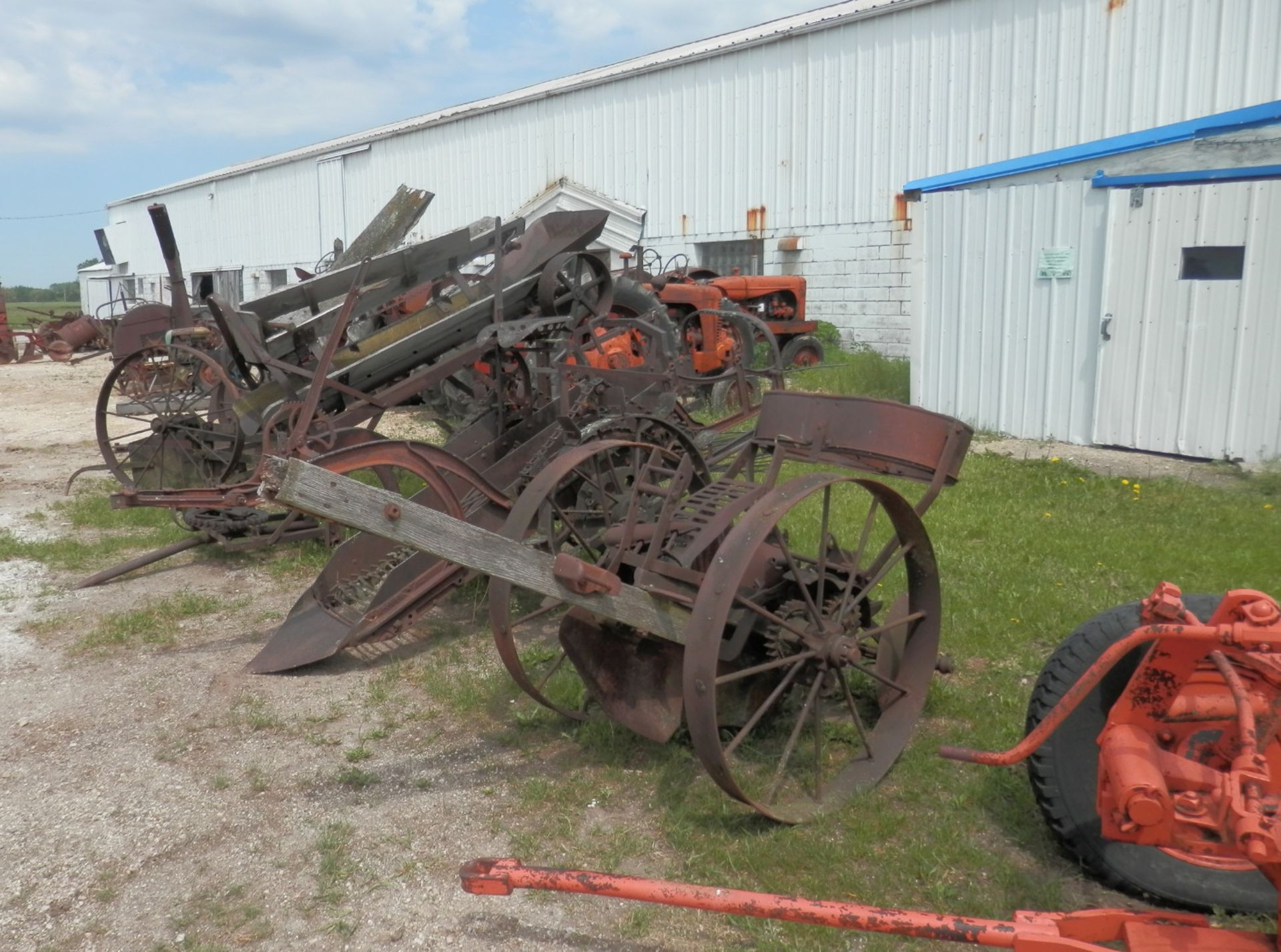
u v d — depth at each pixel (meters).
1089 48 12.79
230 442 7.73
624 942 3.06
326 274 7.00
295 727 4.59
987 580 5.80
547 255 7.02
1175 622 2.76
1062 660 3.20
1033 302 10.04
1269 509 7.18
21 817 3.89
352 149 25.36
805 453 4.61
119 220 40.59
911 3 14.34
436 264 6.61
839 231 15.91
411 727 4.57
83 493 9.40
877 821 3.58
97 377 19.94
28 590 6.65
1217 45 11.73
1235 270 8.57
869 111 15.21
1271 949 2.44
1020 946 2.50
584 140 19.67
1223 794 2.43
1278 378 8.41
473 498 6.22
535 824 3.73
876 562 4.08
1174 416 9.10
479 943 3.09
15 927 3.26
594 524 5.50
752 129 16.80
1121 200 9.19
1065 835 3.13
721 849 3.46
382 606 5.33
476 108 21.73
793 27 15.78
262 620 6.03
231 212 31.55
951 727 4.26
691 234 18.09
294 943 3.14
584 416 6.40
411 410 11.56
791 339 14.44
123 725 4.67
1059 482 8.11
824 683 3.88
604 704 4.23
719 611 3.29
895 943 2.98
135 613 6.06
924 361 11.23
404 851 3.59
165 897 3.39
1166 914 2.57
